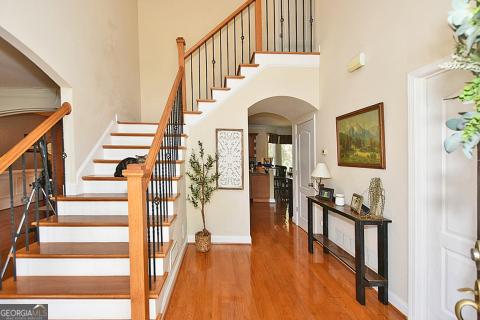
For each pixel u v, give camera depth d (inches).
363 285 88.6
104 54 136.0
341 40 122.8
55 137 136.4
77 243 90.4
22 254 80.2
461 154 66.8
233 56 199.0
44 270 80.8
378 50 94.8
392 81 87.5
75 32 108.1
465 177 66.0
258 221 203.0
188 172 148.9
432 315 75.8
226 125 150.5
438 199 73.5
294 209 197.6
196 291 97.6
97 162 124.0
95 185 114.6
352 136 112.7
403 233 83.7
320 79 148.1
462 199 66.7
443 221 72.4
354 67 108.0
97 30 128.1
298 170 187.9
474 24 26.8
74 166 108.0
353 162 112.3
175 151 127.5
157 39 197.6
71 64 104.9
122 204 102.6
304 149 174.9
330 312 84.8
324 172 128.6
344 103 120.4
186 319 81.4
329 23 135.9
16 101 148.9
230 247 144.6
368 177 102.7
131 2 178.9
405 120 81.8
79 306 70.9
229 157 150.9
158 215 89.7
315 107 149.9
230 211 151.9
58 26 96.5
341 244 126.0
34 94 150.0
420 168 76.9
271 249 141.3
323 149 144.5
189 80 199.5
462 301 35.1
